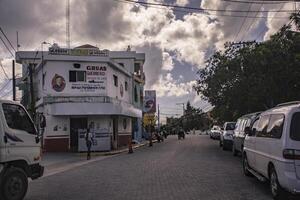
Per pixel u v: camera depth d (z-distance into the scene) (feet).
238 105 106.01
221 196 36.91
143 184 45.01
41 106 121.08
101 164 72.33
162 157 82.28
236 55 103.65
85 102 112.16
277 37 83.30
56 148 112.27
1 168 33.40
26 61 161.27
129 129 149.59
